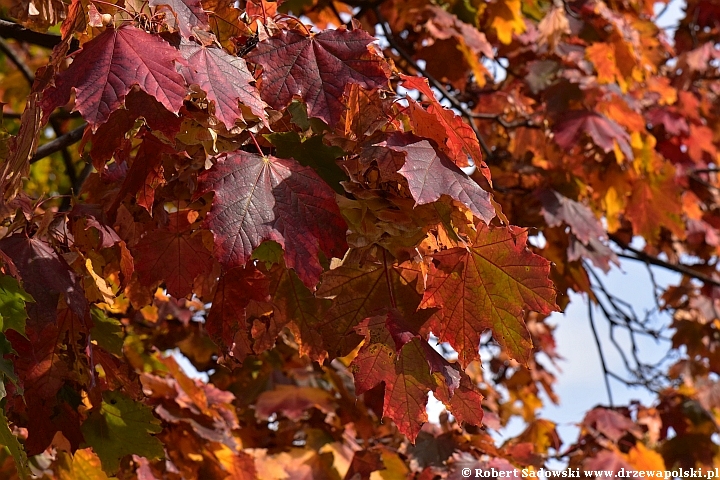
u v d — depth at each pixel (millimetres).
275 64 2031
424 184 1951
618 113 3500
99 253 2113
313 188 1974
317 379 3434
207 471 2666
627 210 3805
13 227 2059
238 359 2137
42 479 2395
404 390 2025
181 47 1985
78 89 1936
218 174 1954
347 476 2684
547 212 3213
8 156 2018
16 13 2168
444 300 2053
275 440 3254
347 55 2039
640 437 3334
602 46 3518
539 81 3514
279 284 2111
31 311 2002
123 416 2186
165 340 3295
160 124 1969
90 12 1984
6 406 2027
